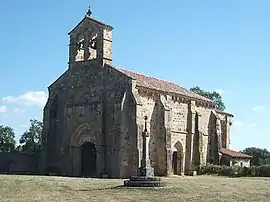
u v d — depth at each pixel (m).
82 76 61.41
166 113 59.66
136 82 57.62
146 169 38.12
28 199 28.38
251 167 60.06
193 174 63.88
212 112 71.12
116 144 55.25
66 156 60.97
